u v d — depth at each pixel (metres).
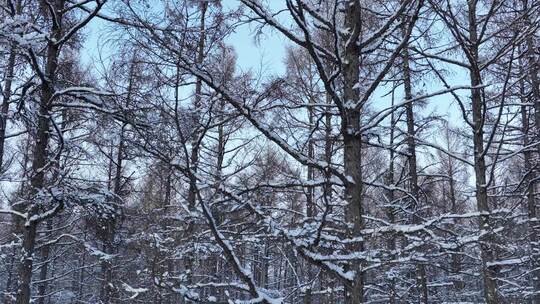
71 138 10.23
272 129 5.38
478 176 8.73
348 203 5.66
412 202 9.51
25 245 9.83
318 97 8.83
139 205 9.39
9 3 9.80
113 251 13.19
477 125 8.93
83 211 10.62
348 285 5.25
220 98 5.43
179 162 4.69
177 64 4.46
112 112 9.23
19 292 9.65
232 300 4.68
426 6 7.46
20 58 11.25
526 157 13.97
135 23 4.91
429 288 14.45
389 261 5.43
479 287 16.30
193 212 5.40
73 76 11.09
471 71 8.78
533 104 10.09
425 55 8.16
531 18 8.78
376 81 5.71
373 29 7.20
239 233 5.46
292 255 6.05
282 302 4.68
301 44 5.67
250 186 5.76
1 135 12.25
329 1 6.67
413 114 11.27
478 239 5.94
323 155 7.97
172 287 4.70
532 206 13.67
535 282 14.36
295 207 7.06
